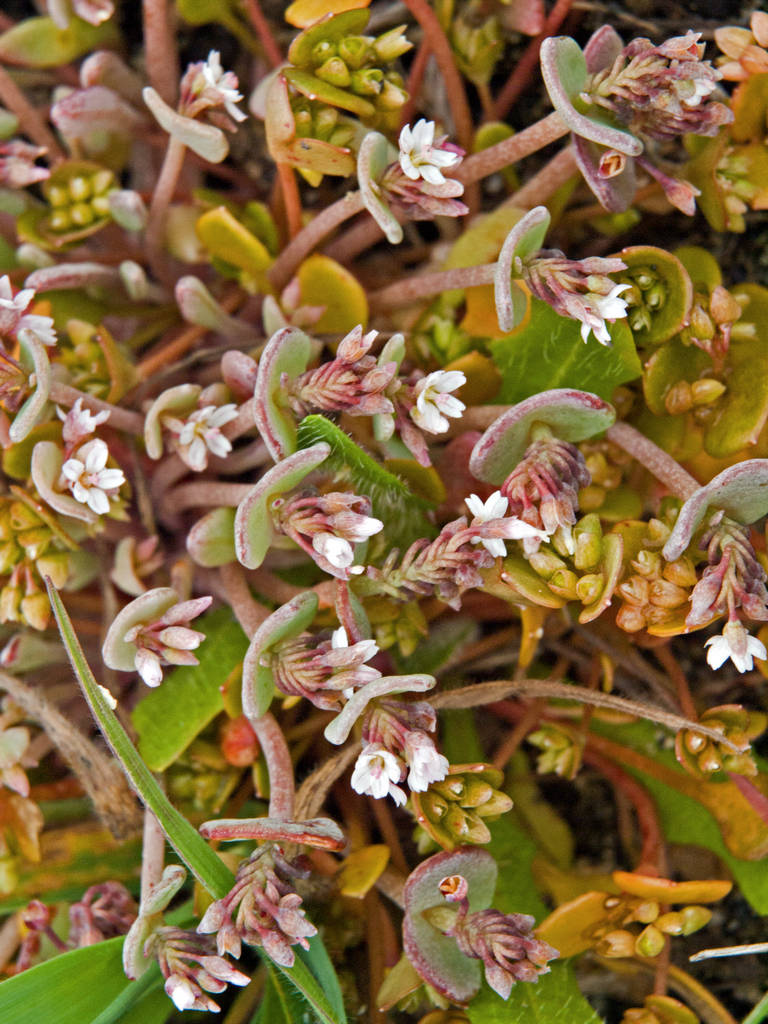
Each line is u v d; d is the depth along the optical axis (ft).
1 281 0.87
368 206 0.85
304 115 0.86
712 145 0.89
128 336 0.97
